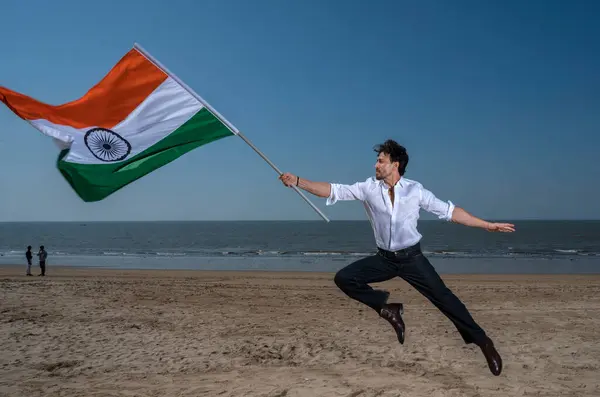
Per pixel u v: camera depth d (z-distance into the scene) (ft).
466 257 136.87
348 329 31.63
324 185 13.88
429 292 13.93
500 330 31.32
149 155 16.22
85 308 39.68
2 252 182.70
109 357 24.47
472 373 21.48
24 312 37.35
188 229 559.79
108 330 31.12
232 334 30.12
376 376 20.90
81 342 27.76
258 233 402.11
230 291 51.83
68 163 15.64
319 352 25.34
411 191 13.46
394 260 13.82
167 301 44.32
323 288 55.31
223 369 22.25
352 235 346.54
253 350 25.86
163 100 16.22
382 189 13.53
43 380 20.54
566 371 21.80
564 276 81.10
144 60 16.14
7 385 19.83
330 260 130.52
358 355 24.71
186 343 27.58
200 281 64.90
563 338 28.86
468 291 53.57
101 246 224.74
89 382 20.25
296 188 14.12
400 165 13.46
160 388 19.35
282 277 74.90
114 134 15.93
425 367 22.44
